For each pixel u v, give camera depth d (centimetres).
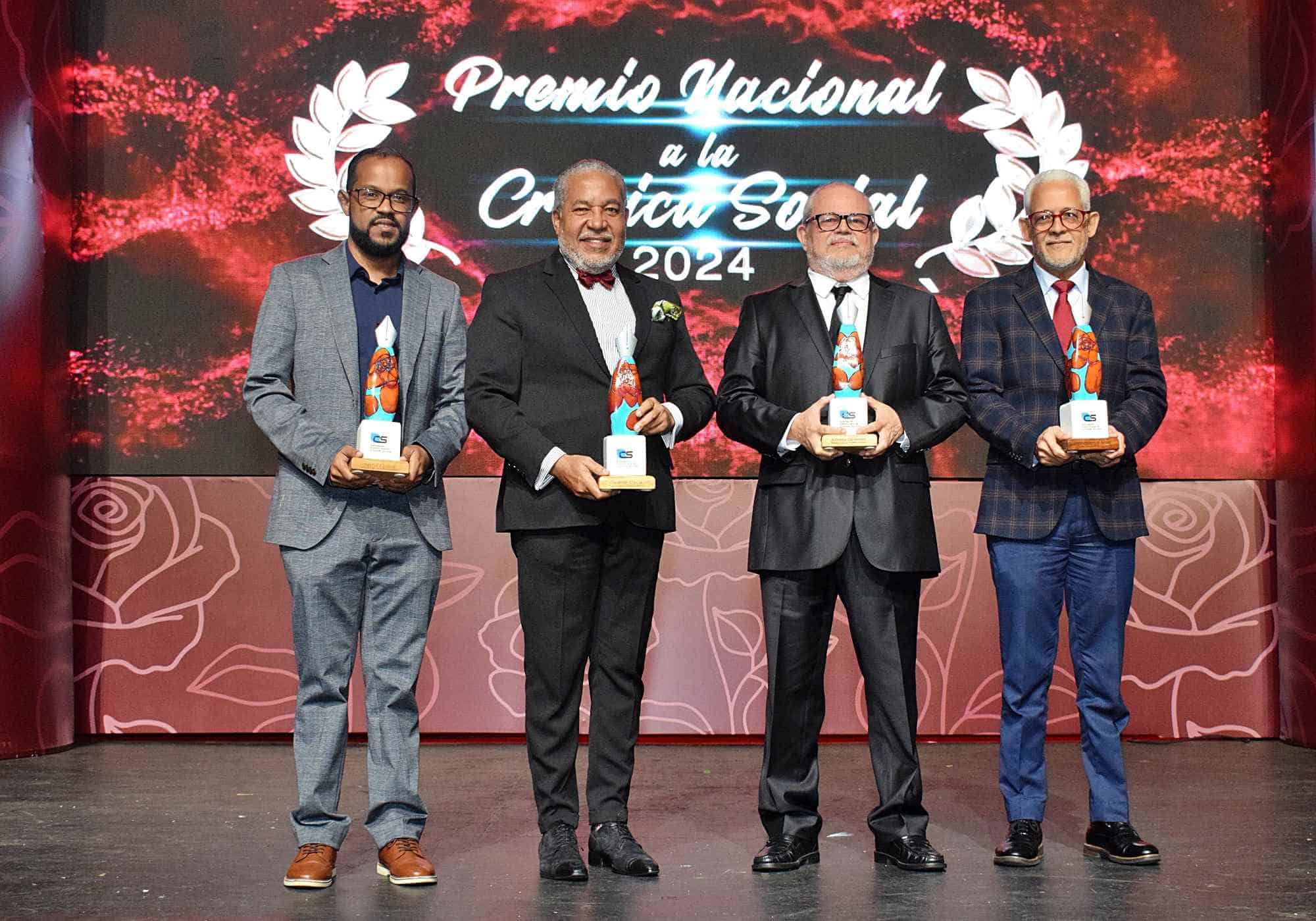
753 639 465
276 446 268
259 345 275
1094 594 290
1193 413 471
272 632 462
